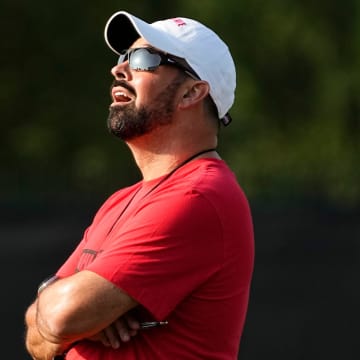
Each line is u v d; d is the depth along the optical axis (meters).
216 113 12.45
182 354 11.52
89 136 73.25
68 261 12.80
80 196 52.28
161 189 11.88
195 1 72.56
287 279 35.22
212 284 11.59
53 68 72.06
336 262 36.19
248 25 74.38
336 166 73.12
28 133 72.75
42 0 69.75
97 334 11.52
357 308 33.25
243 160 73.25
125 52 12.71
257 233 39.09
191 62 12.20
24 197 54.66
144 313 11.47
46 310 11.41
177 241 11.41
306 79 77.31
